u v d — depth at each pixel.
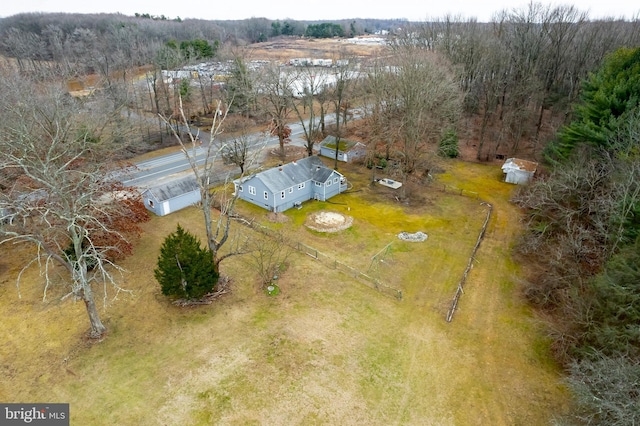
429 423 18.44
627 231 22.80
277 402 19.23
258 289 27.08
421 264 30.08
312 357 21.78
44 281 27.33
